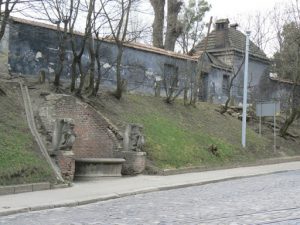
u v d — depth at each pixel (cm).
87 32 2255
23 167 1521
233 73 3931
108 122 2081
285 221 1001
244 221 1006
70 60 2564
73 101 1961
